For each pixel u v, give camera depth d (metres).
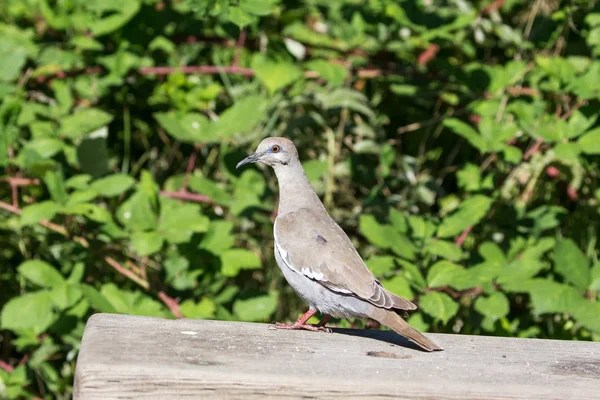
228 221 11.37
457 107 13.33
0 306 12.48
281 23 13.24
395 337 7.34
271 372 6.17
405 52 13.21
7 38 12.27
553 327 11.52
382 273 9.75
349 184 13.13
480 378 6.39
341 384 6.11
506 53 13.74
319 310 8.46
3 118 11.31
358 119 13.04
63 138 11.88
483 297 9.98
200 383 6.04
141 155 13.97
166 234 10.05
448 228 10.30
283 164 9.59
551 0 13.29
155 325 7.04
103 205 12.21
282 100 12.67
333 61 12.82
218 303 11.29
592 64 11.22
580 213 12.20
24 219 10.02
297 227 8.75
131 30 12.77
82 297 10.79
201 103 12.73
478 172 11.77
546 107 12.05
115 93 13.27
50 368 11.67
